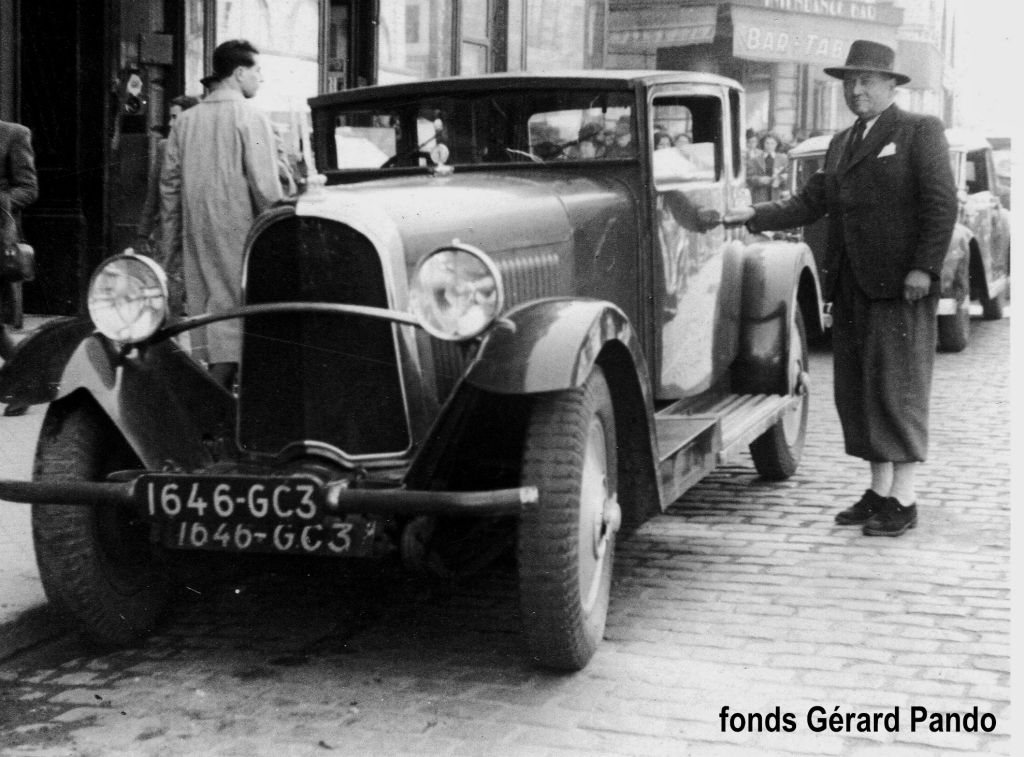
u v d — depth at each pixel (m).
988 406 8.98
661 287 5.36
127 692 4.01
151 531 4.01
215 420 4.41
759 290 6.30
